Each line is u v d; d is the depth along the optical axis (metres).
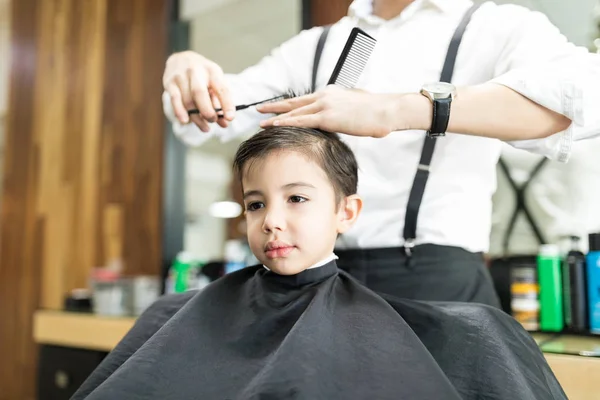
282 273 0.91
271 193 0.92
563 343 1.20
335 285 0.91
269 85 1.28
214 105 1.02
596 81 0.87
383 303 0.83
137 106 2.44
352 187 1.00
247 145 0.96
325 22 1.92
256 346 0.85
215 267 2.07
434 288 1.01
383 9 1.17
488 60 1.05
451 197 1.05
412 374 0.70
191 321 0.87
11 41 2.88
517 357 0.80
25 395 2.55
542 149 0.95
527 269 1.42
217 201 2.28
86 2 2.66
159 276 2.29
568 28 1.52
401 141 1.07
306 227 0.91
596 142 1.46
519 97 0.88
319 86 1.18
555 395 0.80
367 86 1.13
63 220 2.60
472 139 1.08
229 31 2.27
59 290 2.55
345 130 0.88
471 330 0.80
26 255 2.68
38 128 2.74
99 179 2.52
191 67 1.08
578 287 1.32
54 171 2.66
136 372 0.78
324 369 0.73
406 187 1.06
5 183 2.81
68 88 2.67
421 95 0.88
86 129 2.59
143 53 2.45
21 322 2.63
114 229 2.45
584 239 1.46
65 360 1.86
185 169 2.36
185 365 0.81
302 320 0.79
